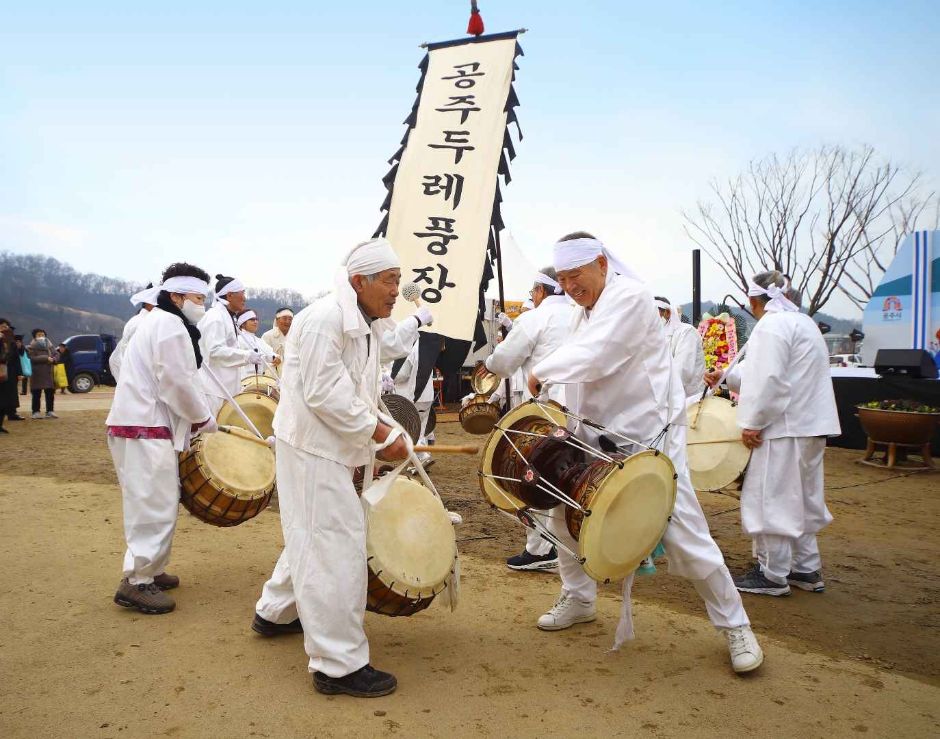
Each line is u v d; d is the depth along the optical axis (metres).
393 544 3.31
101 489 7.28
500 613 4.18
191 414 4.07
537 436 3.62
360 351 3.24
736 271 25.98
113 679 3.23
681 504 3.48
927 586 4.83
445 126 6.95
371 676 3.15
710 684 3.31
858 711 3.09
